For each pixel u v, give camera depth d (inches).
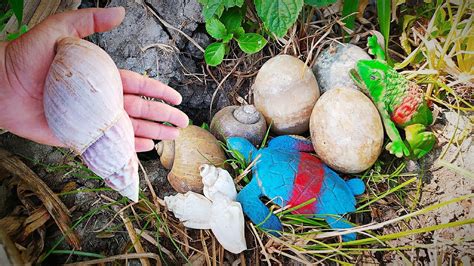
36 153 15.1
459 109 16.2
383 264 14.5
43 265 13.6
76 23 12.0
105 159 11.3
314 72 16.7
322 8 17.7
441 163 15.6
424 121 15.7
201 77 17.2
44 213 14.1
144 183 15.5
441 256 14.3
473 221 13.9
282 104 15.4
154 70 16.4
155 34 16.5
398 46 18.1
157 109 14.1
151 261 14.3
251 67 17.3
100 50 11.3
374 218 15.2
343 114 14.3
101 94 10.8
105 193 15.0
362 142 14.2
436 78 16.9
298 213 14.4
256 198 14.5
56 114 10.8
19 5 14.4
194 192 14.7
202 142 14.9
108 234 14.4
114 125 11.1
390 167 16.1
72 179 15.1
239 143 15.0
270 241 14.3
